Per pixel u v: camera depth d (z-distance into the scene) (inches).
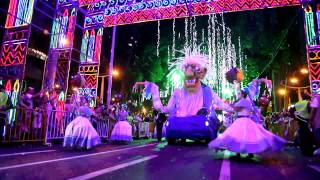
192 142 440.1
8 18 397.4
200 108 401.4
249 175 151.6
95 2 459.5
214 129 403.5
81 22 682.2
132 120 602.9
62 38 474.3
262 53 888.3
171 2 463.8
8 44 389.7
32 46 681.6
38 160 199.8
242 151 203.2
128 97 1039.6
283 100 961.5
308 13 391.9
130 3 488.7
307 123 265.9
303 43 698.8
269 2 415.8
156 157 229.0
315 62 375.9
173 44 962.7
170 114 420.5
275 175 152.9
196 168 171.3
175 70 448.1
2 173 144.0
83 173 146.9
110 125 481.4
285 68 867.4
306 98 276.7
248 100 225.5
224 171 160.7
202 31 987.9
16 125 320.8
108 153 258.8
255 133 208.4
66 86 453.4
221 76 946.1
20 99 346.9
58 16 481.7
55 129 366.9
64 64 465.7
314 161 217.8
